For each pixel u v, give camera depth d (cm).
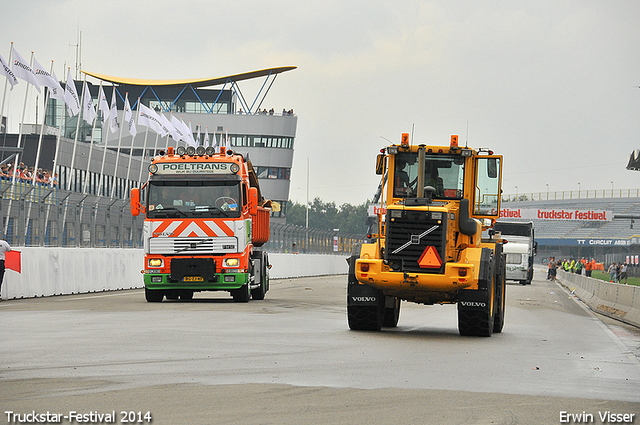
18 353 1581
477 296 2125
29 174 6512
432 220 2083
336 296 4056
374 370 1447
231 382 1275
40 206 3912
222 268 3148
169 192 3167
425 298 2230
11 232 3697
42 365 1423
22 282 3431
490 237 2370
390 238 2102
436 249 2078
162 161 3183
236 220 3155
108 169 11012
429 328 2441
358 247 2219
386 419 1026
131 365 1434
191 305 3041
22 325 2170
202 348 1695
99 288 4175
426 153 2292
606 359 1742
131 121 7506
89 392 1170
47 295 3631
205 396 1150
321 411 1063
